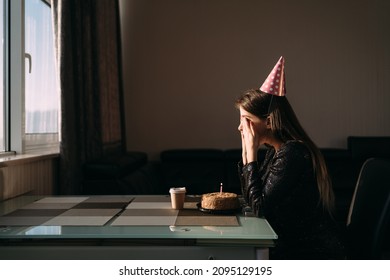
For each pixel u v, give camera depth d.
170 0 3.64
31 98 2.25
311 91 3.62
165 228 1.13
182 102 3.65
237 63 3.62
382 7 3.60
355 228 1.47
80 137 2.32
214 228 1.13
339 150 3.42
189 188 3.37
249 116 1.43
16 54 2.04
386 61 3.60
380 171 1.42
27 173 1.84
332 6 3.61
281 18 3.62
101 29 2.71
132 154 3.01
